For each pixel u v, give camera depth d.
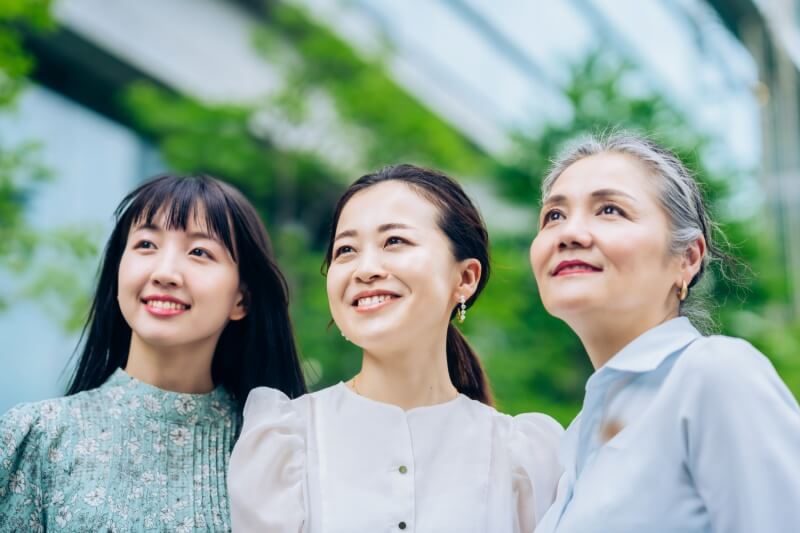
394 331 1.97
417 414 2.05
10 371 7.53
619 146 1.88
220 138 8.27
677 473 1.59
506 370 7.13
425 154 8.84
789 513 1.47
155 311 2.16
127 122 9.35
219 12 10.27
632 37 13.16
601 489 1.62
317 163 8.88
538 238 1.86
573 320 1.81
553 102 8.64
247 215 2.34
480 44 14.09
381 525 1.89
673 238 1.79
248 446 1.97
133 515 2.07
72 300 5.26
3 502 2.06
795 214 10.54
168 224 2.20
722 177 7.45
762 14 11.41
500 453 2.07
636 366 1.70
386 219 2.03
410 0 12.45
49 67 8.66
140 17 9.11
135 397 2.23
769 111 11.66
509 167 8.24
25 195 5.65
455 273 2.12
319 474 1.96
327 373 7.63
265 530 1.88
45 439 2.11
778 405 1.53
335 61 8.70
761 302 7.70
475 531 1.92
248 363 2.41
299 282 8.21
